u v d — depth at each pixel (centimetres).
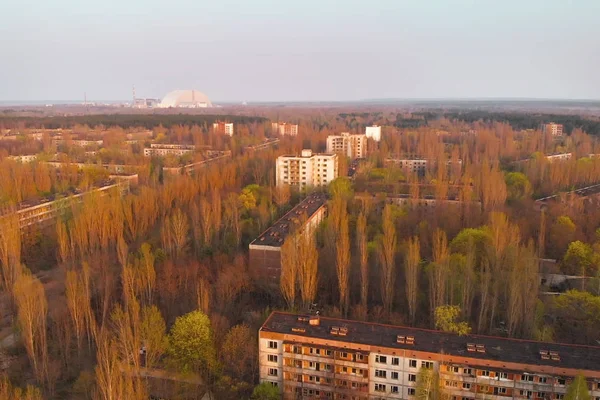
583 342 11638
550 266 15288
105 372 8875
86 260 15475
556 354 9400
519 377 9112
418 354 9544
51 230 18100
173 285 13488
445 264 12788
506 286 12900
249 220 19112
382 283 13800
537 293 12706
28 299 10575
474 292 13300
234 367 10575
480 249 15138
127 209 17950
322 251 15850
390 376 9800
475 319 13088
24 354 11556
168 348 10688
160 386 10000
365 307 13112
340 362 9912
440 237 15238
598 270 14162
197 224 17962
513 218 18775
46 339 11425
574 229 17312
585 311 12038
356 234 17012
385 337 10219
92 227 16388
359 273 14750
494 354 9550
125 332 10019
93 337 11762
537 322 11981
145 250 14212
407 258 13350
